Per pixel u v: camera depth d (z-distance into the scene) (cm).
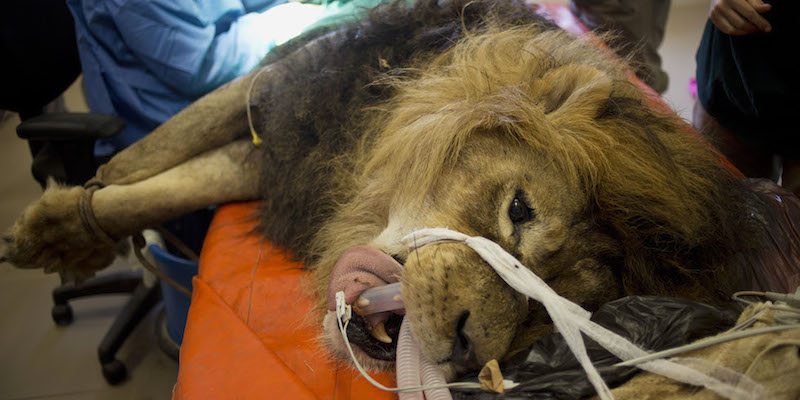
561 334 135
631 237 158
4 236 231
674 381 119
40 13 303
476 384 128
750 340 117
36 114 321
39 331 338
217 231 221
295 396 145
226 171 230
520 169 152
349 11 279
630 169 161
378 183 180
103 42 289
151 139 229
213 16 286
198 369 155
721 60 253
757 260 177
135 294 326
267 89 219
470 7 219
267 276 194
